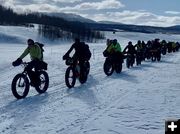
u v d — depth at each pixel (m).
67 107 9.53
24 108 9.30
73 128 7.40
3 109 9.16
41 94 11.46
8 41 107.25
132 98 11.06
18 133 6.99
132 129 7.34
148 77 16.94
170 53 43.12
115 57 17.75
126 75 17.64
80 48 13.71
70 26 145.75
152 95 11.67
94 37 144.88
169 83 14.81
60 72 17.94
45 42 117.56
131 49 22.48
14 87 10.51
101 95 11.54
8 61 22.47
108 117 8.42
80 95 11.46
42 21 182.00
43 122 7.88
